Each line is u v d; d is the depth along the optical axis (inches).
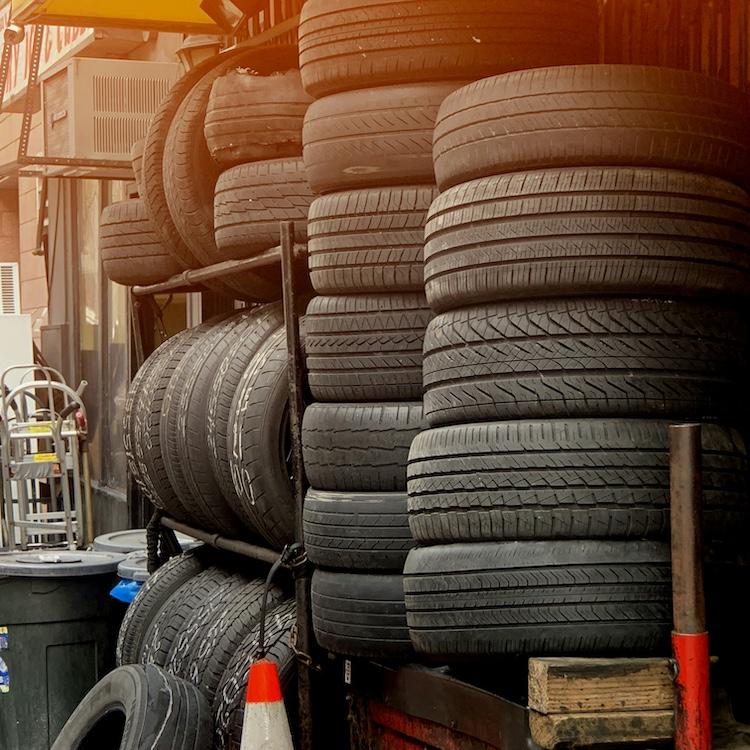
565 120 143.5
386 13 172.2
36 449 489.7
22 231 754.8
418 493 149.9
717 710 143.2
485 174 148.7
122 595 279.4
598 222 141.7
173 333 413.7
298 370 191.0
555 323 142.7
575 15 176.1
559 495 139.6
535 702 134.1
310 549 180.5
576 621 137.4
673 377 142.3
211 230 241.4
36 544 438.0
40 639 288.4
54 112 367.6
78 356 582.2
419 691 165.2
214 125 220.8
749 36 175.3
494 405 144.6
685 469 132.3
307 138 181.3
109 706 202.8
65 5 315.6
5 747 288.2
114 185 519.2
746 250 148.9
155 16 326.3
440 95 172.2
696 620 132.0
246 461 204.4
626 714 132.4
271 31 250.2
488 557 141.8
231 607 223.8
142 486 274.5
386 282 174.6
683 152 143.9
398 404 175.9
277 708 176.4
